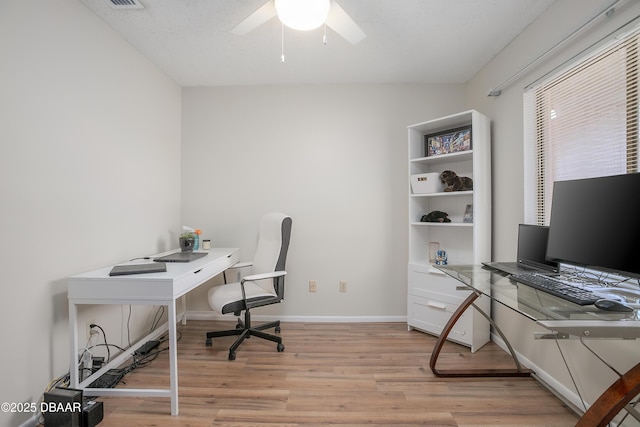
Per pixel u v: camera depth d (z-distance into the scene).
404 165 2.89
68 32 1.68
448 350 2.29
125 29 2.05
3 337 1.36
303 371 1.97
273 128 2.94
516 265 1.91
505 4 1.80
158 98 2.59
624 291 1.27
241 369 2.00
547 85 1.89
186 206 2.96
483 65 2.56
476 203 2.32
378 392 1.74
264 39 2.17
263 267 2.48
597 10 1.49
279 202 2.93
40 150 1.52
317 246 2.92
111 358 2.04
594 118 1.56
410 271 2.68
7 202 1.37
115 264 2.05
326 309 2.91
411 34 2.11
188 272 1.74
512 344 2.19
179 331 2.67
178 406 1.61
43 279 1.54
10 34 1.38
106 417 1.52
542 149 1.96
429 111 2.89
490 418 1.52
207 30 2.06
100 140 1.93
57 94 1.62
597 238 1.24
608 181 1.22
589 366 1.52
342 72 2.68
